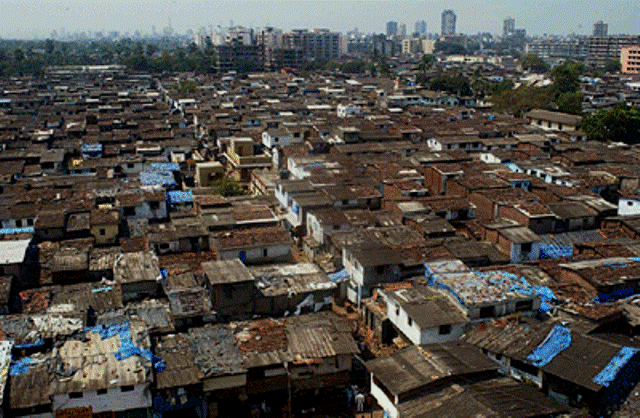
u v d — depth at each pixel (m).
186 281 56.84
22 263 58.66
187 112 173.25
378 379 41.94
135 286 55.50
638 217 76.56
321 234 71.81
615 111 142.88
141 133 139.12
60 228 69.25
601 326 47.75
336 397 46.75
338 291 64.69
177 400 42.19
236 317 52.59
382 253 62.56
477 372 41.91
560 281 59.00
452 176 94.44
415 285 56.28
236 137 132.12
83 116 162.12
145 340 45.41
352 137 125.44
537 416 37.34
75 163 108.38
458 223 76.44
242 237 65.75
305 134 131.62
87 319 48.97
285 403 45.88
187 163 119.44
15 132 137.12
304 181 86.62
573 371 41.69
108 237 71.38
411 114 169.12
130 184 89.31
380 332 54.66
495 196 82.12
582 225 77.31
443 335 48.94
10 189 88.31
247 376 44.03
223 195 95.12
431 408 38.56
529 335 46.53
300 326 48.12
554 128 153.50
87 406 39.66
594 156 110.19
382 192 90.88
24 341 44.12
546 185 89.69
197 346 45.22
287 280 56.69
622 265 58.91
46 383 39.66
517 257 66.69
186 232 68.44
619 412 39.81
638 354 43.56
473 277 55.53
